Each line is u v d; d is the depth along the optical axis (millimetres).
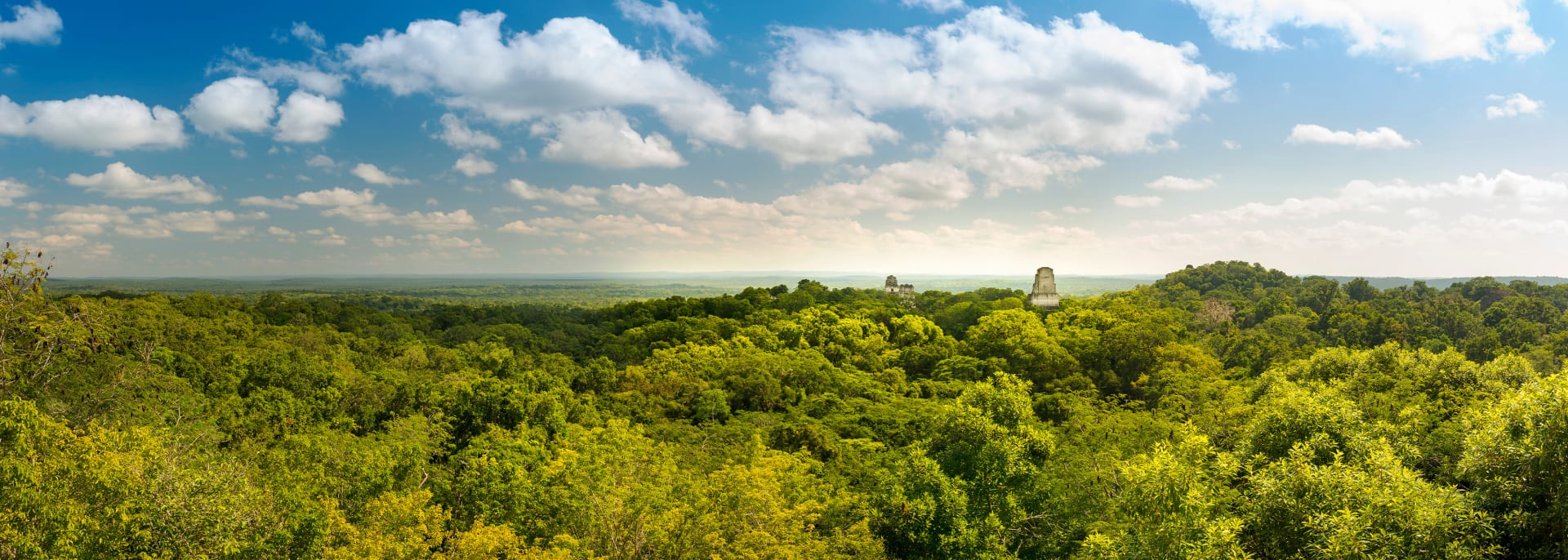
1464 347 85938
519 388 46250
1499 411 21891
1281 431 28547
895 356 87062
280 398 43250
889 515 31828
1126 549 23312
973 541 29625
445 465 36062
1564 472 19234
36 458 21656
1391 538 18734
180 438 31672
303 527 22562
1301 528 20812
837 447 45406
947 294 143125
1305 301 133500
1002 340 83312
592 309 160625
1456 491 21531
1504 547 20062
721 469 32844
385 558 22094
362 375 56000
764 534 25031
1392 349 46500
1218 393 55531
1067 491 34406
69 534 18797
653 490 29594
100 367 38312
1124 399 69188
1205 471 25094
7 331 33031
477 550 22266
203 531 20609
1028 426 35531
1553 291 130000
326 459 31125
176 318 68750
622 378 63844
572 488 28234
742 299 127125
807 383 67188
